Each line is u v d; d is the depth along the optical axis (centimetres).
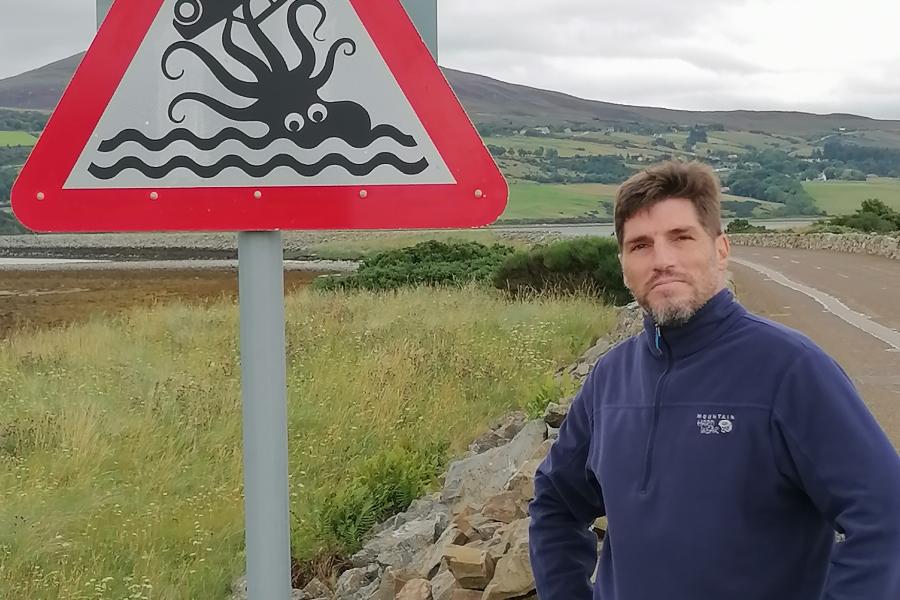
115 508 682
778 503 166
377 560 588
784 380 166
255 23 176
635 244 184
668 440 174
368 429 840
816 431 162
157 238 6431
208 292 2777
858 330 1333
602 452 187
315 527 652
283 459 177
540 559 209
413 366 1006
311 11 176
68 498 704
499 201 177
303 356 1080
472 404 936
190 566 614
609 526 183
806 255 3681
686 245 179
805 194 16075
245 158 177
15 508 664
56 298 2623
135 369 1110
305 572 621
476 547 466
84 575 573
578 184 15712
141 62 176
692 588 166
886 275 2455
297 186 177
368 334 1210
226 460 792
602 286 1697
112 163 176
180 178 177
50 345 1370
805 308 1642
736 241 5972
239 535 662
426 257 2462
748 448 166
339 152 177
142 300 2541
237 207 177
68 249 5522
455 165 177
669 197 180
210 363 1125
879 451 160
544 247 1850
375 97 177
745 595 164
